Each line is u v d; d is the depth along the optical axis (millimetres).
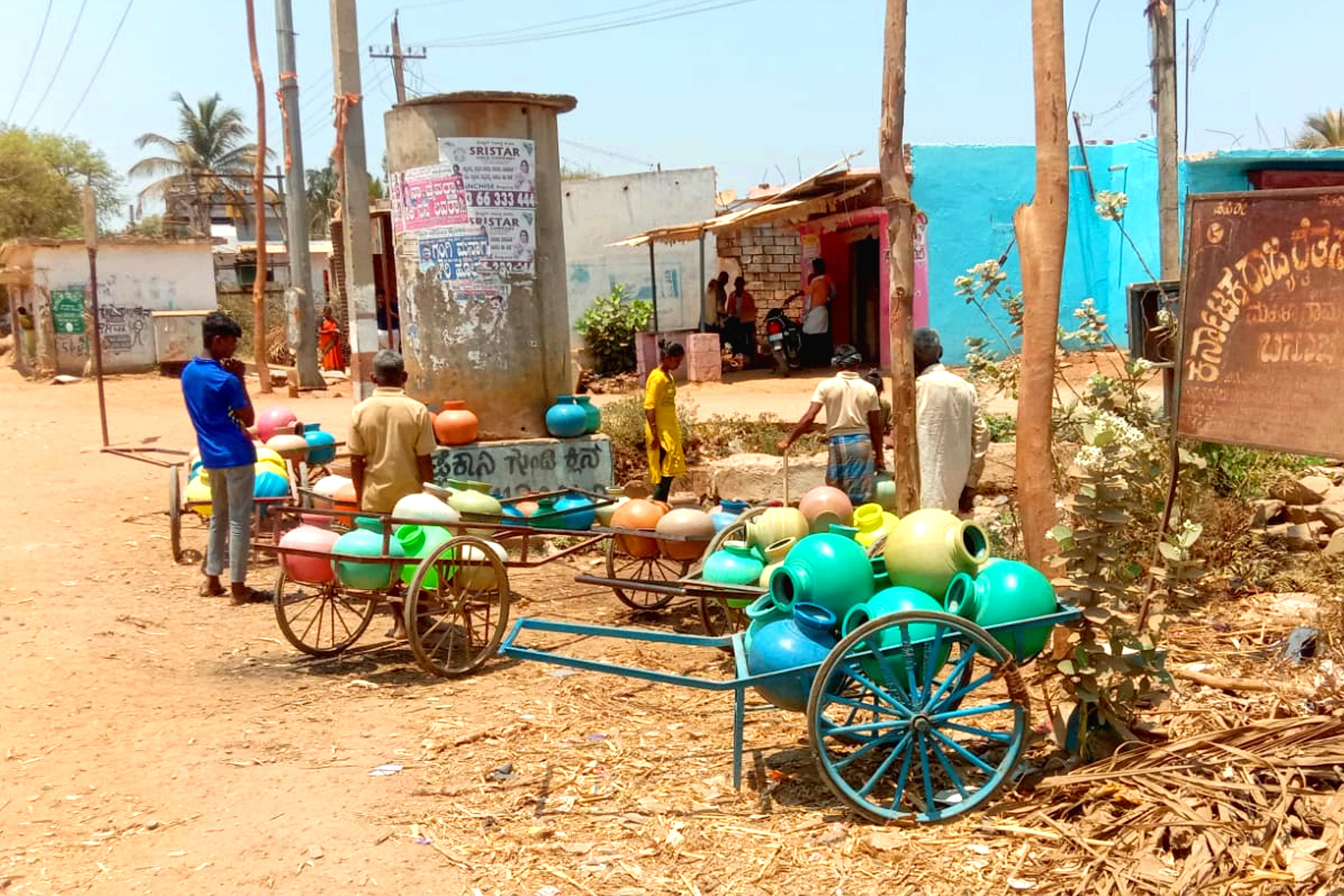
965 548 4887
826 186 20172
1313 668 5977
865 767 5172
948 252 21391
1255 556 7660
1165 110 15297
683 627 7969
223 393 8438
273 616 8289
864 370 21234
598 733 5719
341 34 12344
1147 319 8805
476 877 4273
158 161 58625
